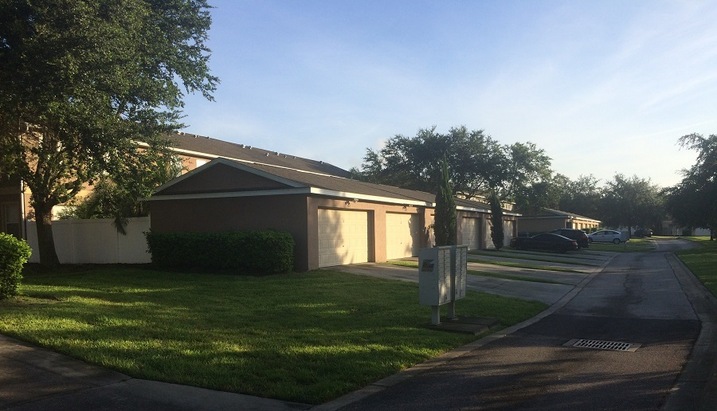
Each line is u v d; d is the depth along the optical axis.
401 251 26.12
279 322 9.67
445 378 6.93
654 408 5.73
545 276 20.59
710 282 17.00
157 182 21.59
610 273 22.59
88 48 12.29
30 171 18.38
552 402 5.94
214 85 19.73
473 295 14.30
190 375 6.50
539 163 50.91
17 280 10.61
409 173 52.47
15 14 12.64
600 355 8.21
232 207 19.58
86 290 12.49
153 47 15.84
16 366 6.65
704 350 8.45
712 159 33.59
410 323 10.20
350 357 7.56
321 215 19.69
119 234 21.94
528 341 9.27
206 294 12.65
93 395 5.87
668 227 98.69
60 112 14.12
